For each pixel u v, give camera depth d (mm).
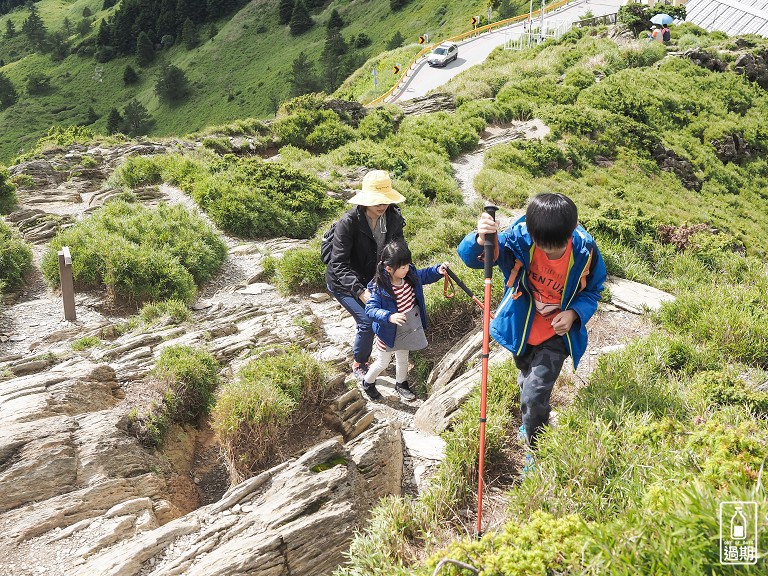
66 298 8789
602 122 26266
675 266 10031
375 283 5855
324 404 5613
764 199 27312
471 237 4387
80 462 4598
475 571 3068
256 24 139500
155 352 6824
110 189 15883
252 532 4012
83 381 5629
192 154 19969
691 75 34219
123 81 143500
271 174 16078
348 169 19281
